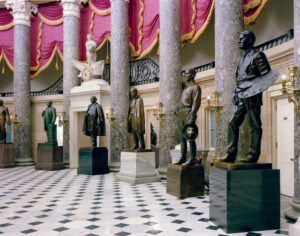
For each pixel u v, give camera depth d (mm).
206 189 7762
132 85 14211
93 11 14258
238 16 7750
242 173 4547
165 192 7824
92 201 6816
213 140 11062
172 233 4598
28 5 15570
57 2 15594
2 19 16422
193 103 7102
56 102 16641
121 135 11969
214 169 5047
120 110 12000
